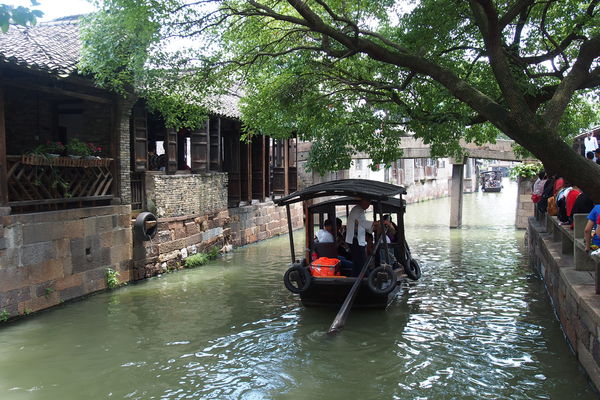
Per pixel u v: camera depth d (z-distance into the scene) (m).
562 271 8.75
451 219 24.77
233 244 19.48
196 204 16.39
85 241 11.64
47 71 9.80
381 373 7.41
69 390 6.93
